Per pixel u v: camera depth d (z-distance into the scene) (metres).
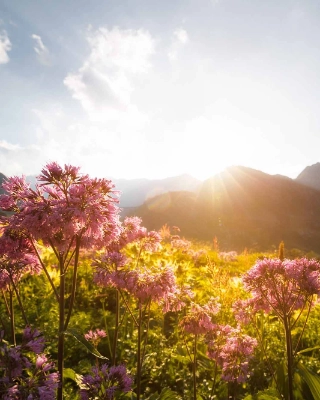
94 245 4.34
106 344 7.15
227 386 5.88
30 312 8.05
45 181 3.96
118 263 5.25
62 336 3.90
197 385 5.99
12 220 3.95
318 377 4.84
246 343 5.39
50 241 3.92
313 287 4.45
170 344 7.54
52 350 6.59
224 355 5.44
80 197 3.91
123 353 6.84
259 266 4.84
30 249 4.54
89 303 9.09
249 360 5.91
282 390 5.23
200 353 6.71
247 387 5.94
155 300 5.10
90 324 7.99
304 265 4.67
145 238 6.20
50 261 10.99
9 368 3.00
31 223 3.75
